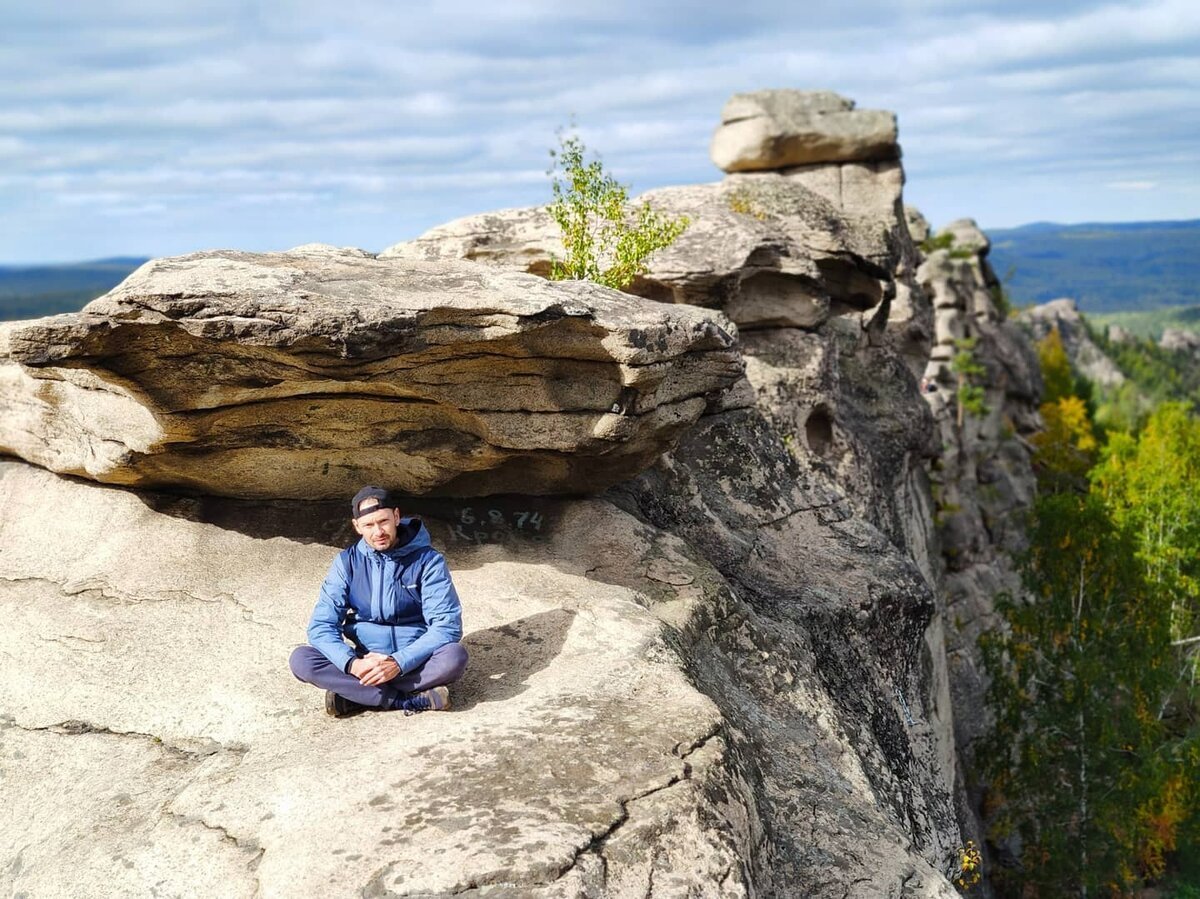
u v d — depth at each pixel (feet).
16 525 27.07
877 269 54.24
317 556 25.40
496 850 15.44
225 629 22.88
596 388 24.13
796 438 44.80
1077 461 195.00
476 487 27.71
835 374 49.34
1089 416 274.77
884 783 28.35
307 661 19.93
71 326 19.62
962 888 33.65
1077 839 85.81
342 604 20.42
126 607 23.72
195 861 16.38
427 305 21.17
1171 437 155.53
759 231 45.16
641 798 17.08
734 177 54.54
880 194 73.87
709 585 27.20
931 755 35.65
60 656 22.45
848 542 37.52
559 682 20.71
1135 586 92.22
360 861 15.43
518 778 17.29
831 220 52.54
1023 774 87.15
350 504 27.07
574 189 40.01
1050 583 93.86
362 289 21.50
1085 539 92.53
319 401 23.80
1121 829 83.61
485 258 45.24
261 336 19.93
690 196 50.88
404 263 24.71
